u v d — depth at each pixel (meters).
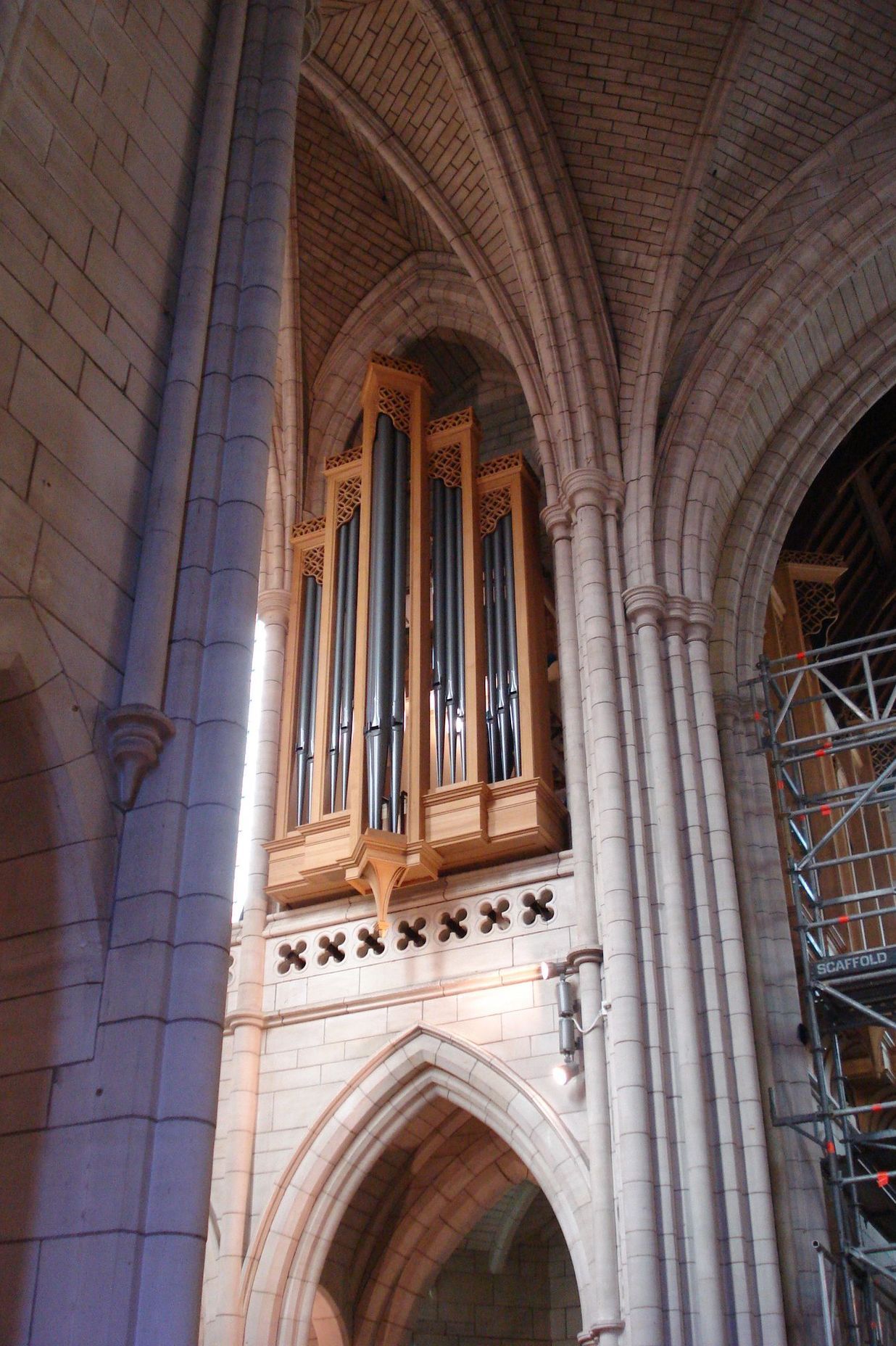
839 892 18.72
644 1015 13.47
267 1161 14.98
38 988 7.72
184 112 10.00
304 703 17.38
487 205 17.56
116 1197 7.04
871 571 26.12
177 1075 7.39
